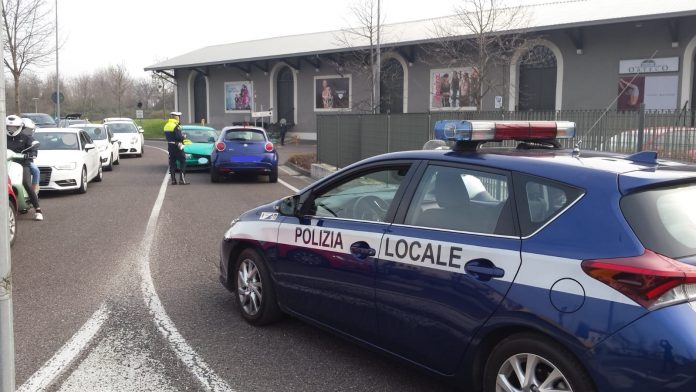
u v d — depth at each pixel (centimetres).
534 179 318
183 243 816
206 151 1772
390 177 400
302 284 438
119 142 2244
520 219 314
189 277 639
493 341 317
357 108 3203
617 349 259
